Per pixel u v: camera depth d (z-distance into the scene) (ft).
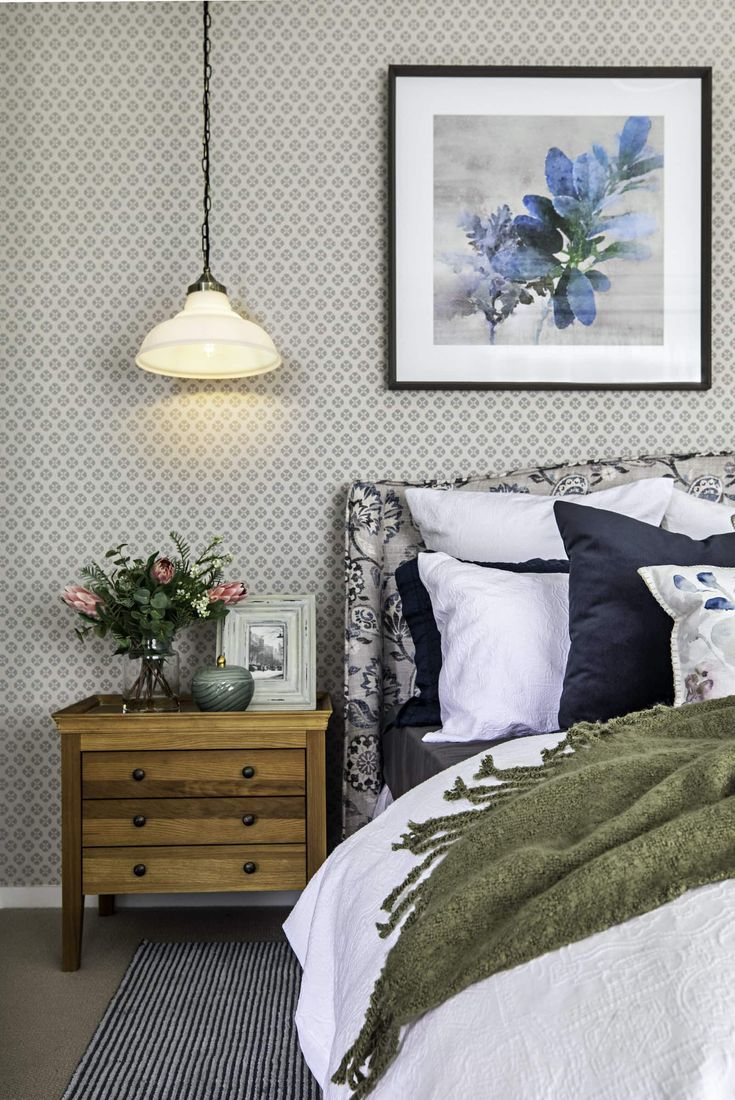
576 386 9.46
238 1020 6.81
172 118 9.47
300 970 7.72
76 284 9.46
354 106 9.51
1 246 9.45
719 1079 2.30
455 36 9.50
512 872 3.39
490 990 2.90
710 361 9.50
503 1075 2.55
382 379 9.52
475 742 6.86
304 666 8.48
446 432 9.53
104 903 9.09
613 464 9.15
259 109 9.48
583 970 2.77
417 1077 2.88
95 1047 6.41
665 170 9.52
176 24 9.48
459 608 7.23
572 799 3.88
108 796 7.84
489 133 9.48
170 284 9.48
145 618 7.97
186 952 8.13
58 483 9.44
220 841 7.86
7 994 7.32
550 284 9.55
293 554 9.50
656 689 6.20
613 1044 2.47
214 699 7.91
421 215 9.48
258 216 9.48
